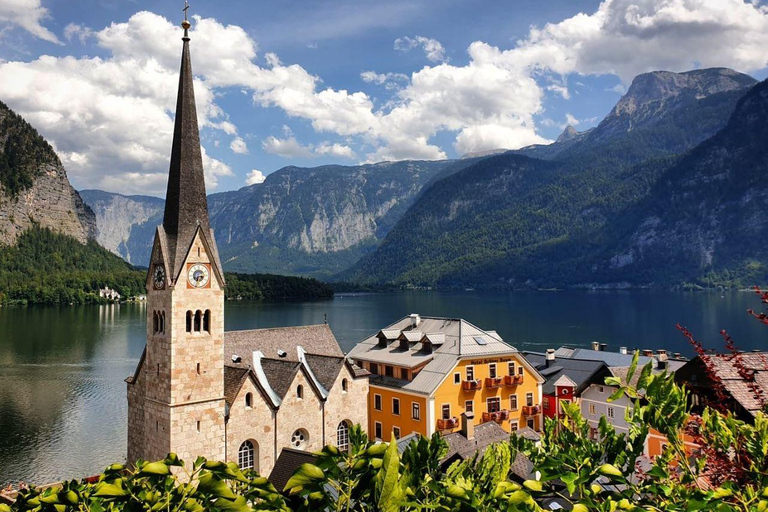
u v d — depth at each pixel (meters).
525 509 10.73
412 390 89.56
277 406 70.81
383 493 9.59
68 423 112.81
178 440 61.72
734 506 11.27
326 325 93.75
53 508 12.85
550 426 16.64
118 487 11.47
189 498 11.12
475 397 91.88
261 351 83.31
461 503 10.96
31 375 152.88
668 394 13.25
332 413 76.81
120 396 132.12
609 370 89.56
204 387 63.56
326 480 10.89
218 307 64.62
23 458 95.19
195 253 62.91
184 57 64.81
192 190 63.59
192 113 64.81
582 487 12.08
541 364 114.25
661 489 11.97
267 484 11.35
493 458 13.19
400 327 107.31
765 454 13.44
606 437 13.80
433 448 12.95
